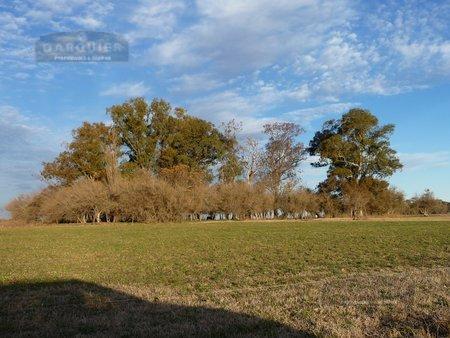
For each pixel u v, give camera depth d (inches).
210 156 3144.7
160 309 387.9
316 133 3294.8
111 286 526.0
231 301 418.0
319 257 791.1
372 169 3078.2
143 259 817.5
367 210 2982.3
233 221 2470.5
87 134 2864.2
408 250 882.1
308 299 408.5
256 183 2783.0
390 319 330.6
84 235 1504.7
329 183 3016.7
